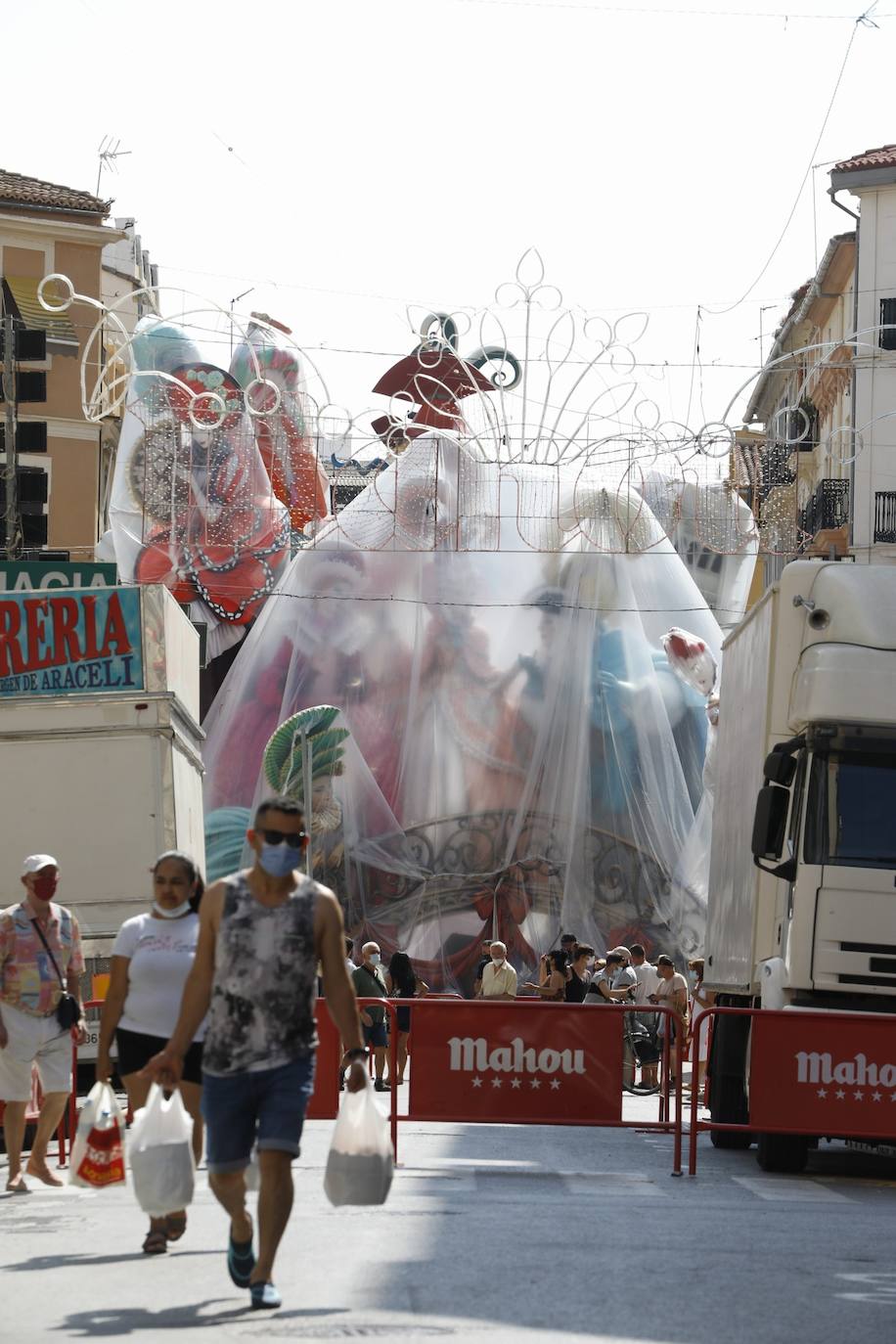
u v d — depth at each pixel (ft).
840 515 176.45
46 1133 41.14
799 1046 43.47
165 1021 30.55
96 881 63.72
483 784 136.98
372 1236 31.19
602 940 136.05
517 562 140.56
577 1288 25.73
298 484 125.59
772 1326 23.34
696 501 99.04
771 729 52.54
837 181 175.83
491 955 88.07
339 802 134.62
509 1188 41.06
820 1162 54.29
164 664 64.23
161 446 112.06
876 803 49.55
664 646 136.77
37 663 64.23
